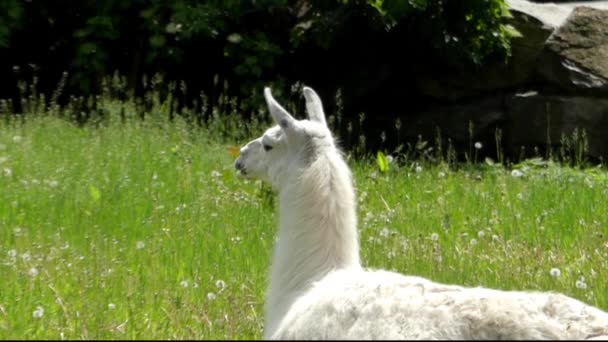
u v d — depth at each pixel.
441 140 42.94
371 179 33.16
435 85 43.28
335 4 43.25
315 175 17.38
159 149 34.75
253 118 39.19
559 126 41.44
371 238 25.92
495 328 14.24
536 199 31.22
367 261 24.34
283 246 17.33
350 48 44.59
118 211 28.08
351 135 43.69
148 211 28.56
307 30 43.97
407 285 15.45
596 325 15.04
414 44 43.34
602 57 41.88
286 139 17.81
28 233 25.75
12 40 45.69
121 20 44.78
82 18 45.53
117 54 45.34
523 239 27.39
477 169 37.53
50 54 46.12
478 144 36.09
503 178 34.25
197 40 44.91
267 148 18.14
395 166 35.50
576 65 41.78
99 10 44.41
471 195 31.77
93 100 44.22
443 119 42.91
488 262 25.09
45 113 40.97
